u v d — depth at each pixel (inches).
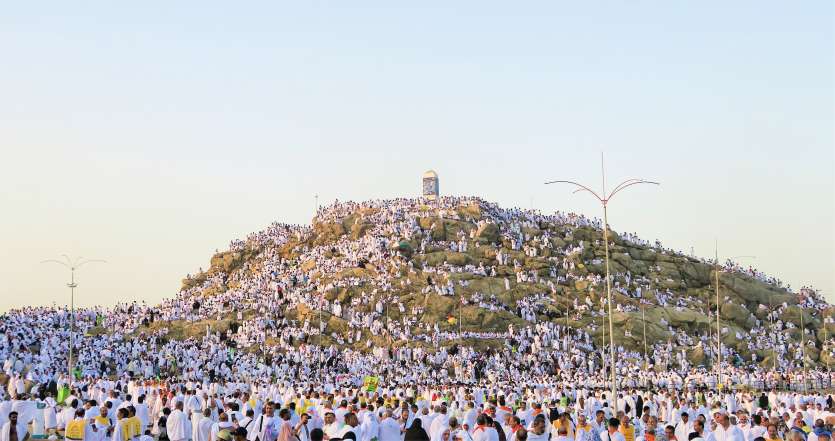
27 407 2247.8
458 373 5418.3
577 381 4886.8
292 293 6899.6
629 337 6525.6
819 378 5295.3
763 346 6850.4
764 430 1631.4
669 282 7785.4
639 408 2923.2
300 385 3922.2
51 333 5265.8
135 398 2608.3
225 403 2187.5
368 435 1485.0
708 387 4522.6
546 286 7204.7
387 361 5782.5
